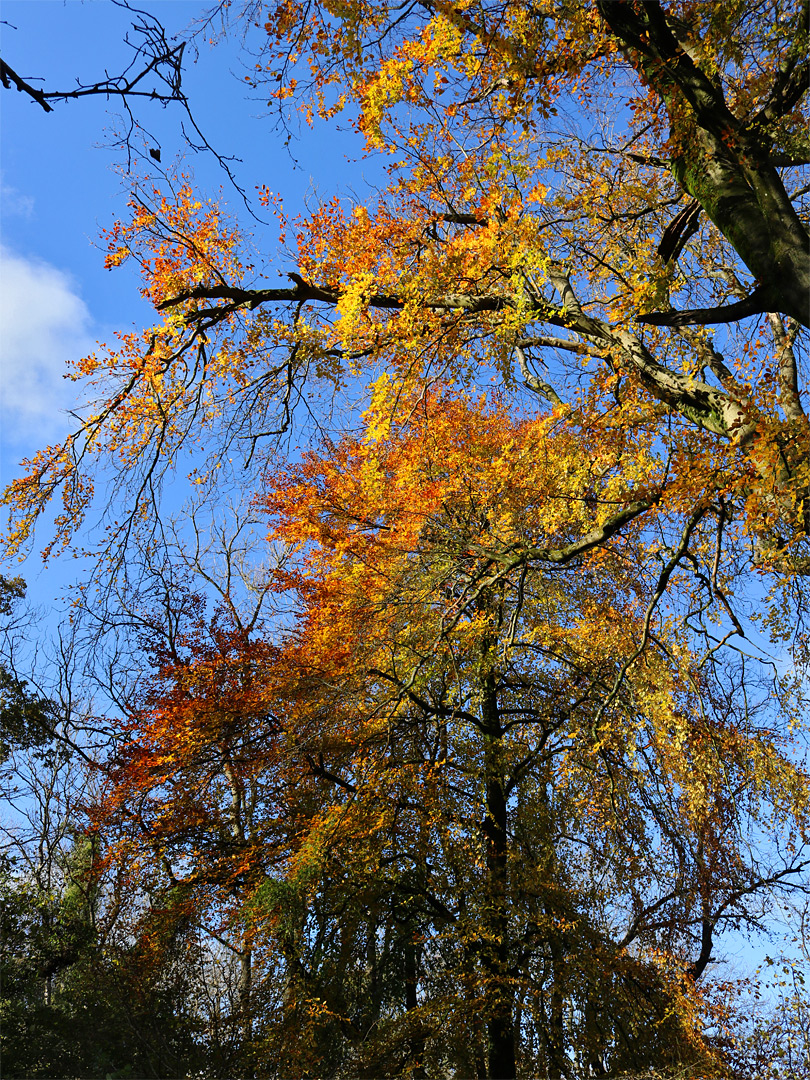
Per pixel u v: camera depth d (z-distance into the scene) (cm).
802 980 1491
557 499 1069
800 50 755
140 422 1033
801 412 839
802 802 1395
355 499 1762
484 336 972
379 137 877
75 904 1734
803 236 746
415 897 1653
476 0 773
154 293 1013
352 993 1630
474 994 1472
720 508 869
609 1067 1455
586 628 1502
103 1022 1351
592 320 877
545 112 815
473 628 1363
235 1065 1433
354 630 1586
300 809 1769
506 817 1756
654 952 1566
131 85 386
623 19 760
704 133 802
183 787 1866
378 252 981
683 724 1327
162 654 2031
